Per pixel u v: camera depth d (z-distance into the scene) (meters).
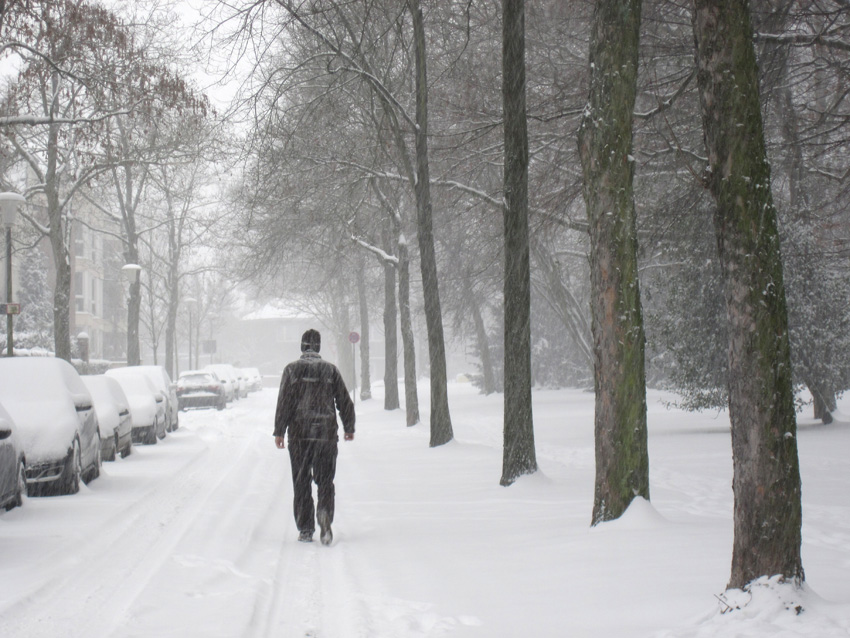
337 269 38.09
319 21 19.20
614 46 10.68
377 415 41.47
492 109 21.09
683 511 12.83
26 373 16.45
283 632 6.88
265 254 32.47
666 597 7.16
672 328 27.34
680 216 21.81
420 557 9.69
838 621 6.02
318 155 25.80
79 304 87.25
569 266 48.56
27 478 14.89
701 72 7.15
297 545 10.95
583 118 10.91
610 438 10.92
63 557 9.91
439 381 25.03
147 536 11.47
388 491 16.16
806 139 19.31
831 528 11.55
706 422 32.59
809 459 19.80
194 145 27.86
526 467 16.17
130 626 6.96
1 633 6.74
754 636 5.82
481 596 7.70
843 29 17.28
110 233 48.03
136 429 27.50
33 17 19.50
